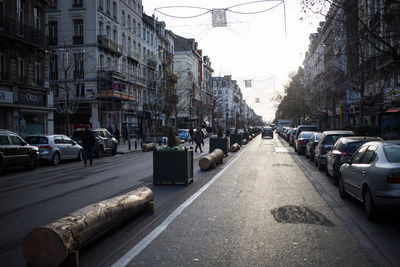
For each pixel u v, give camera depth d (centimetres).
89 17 3922
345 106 3403
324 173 1381
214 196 911
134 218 689
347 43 1939
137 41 5184
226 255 481
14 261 474
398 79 2500
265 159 2009
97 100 3938
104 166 1778
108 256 478
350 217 691
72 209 784
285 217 690
